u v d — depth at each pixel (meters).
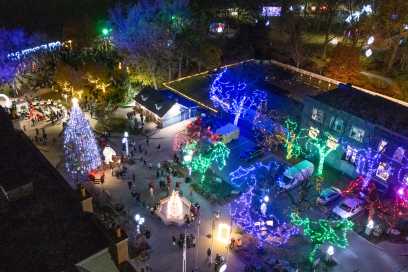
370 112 52.84
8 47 77.00
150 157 59.22
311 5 101.62
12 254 22.98
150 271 41.34
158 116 65.94
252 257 43.97
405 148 48.22
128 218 47.59
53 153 58.69
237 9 103.75
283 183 53.69
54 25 96.50
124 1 103.00
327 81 82.50
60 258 23.19
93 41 89.19
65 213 26.94
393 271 42.88
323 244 45.97
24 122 65.50
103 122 67.00
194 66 88.31
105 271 24.80
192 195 52.25
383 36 85.69
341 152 56.22
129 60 75.94
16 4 105.75
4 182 27.89
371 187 52.81
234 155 60.59
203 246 45.06
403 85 77.88
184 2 82.50
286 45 96.62
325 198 51.16
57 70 72.81
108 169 56.03
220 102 72.44
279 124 65.12
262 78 84.19
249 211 50.00
